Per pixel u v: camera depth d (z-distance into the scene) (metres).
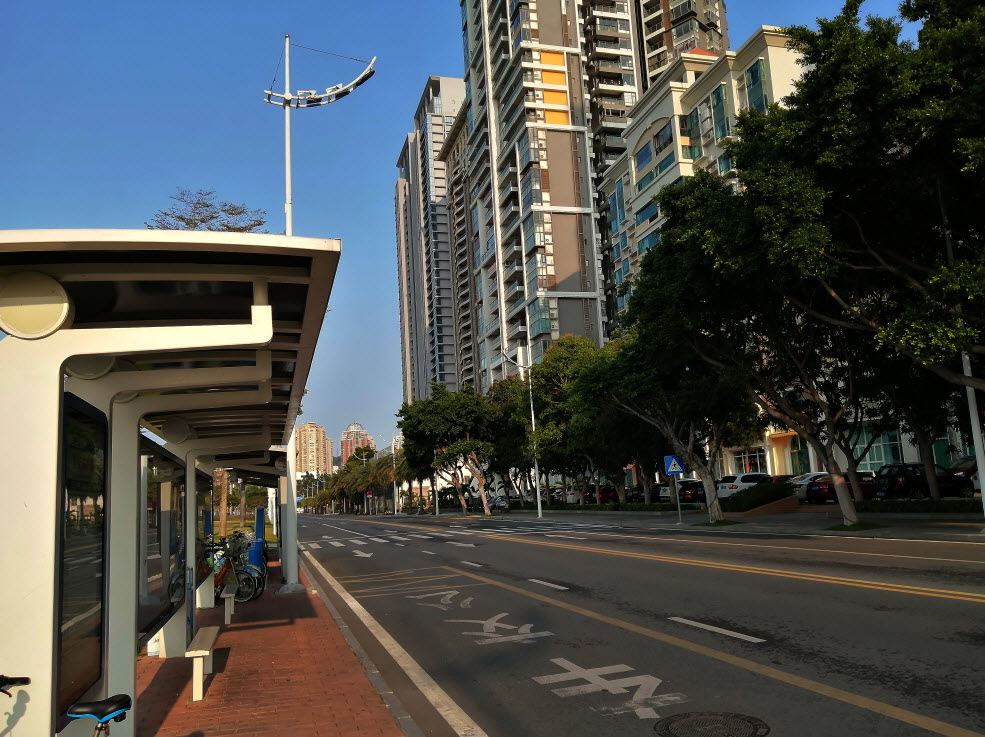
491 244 96.31
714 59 49.19
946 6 14.85
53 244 3.66
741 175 15.42
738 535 22.75
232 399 6.00
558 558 18.56
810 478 37.06
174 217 27.56
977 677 6.14
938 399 22.09
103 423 4.61
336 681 7.39
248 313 5.55
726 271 17.17
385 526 50.66
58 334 3.88
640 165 53.94
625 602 11.16
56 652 3.59
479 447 56.66
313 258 4.23
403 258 179.38
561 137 83.25
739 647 7.79
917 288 16.61
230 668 8.21
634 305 21.58
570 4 86.38
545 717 6.00
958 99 13.12
